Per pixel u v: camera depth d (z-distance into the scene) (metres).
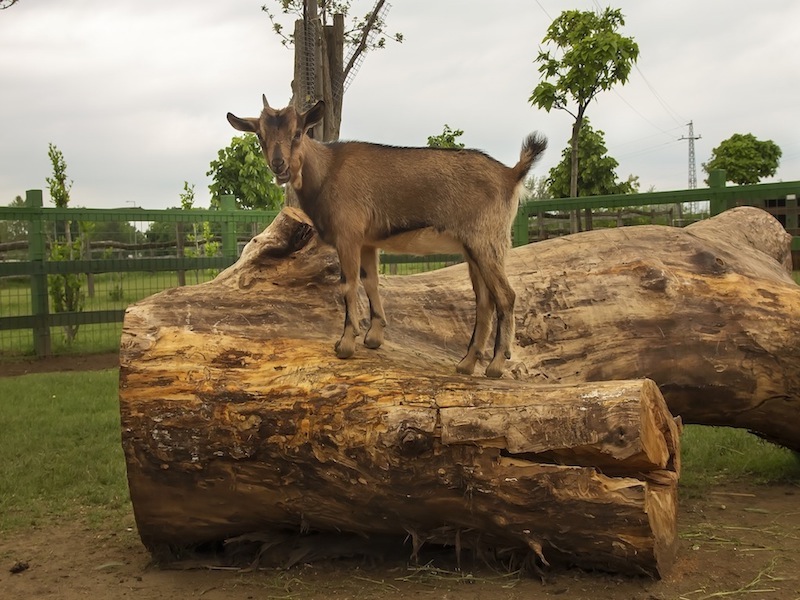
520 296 6.10
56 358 12.51
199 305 5.08
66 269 12.25
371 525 4.63
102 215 12.88
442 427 4.27
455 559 4.71
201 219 13.59
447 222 5.32
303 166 5.30
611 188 17.52
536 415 4.20
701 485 6.18
